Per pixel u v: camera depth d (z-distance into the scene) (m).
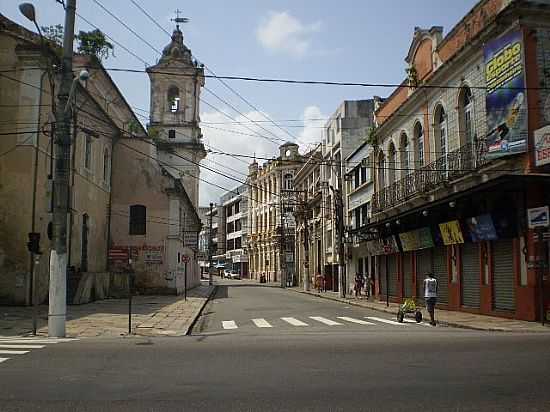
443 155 25.17
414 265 28.61
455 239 22.88
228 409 6.68
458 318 20.34
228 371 9.01
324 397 7.24
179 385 7.97
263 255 84.12
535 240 17.80
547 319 17.83
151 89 54.94
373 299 34.72
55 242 15.23
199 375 8.69
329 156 48.91
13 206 23.67
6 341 13.42
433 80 25.28
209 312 26.72
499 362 9.74
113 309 24.61
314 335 15.12
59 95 15.73
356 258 40.91
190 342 13.26
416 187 26.28
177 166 54.34
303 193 60.97
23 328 16.53
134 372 8.95
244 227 97.69
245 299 37.06
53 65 24.53
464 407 6.73
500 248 20.38
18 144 23.91
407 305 20.33
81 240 30.08
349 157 41.88
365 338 13.85
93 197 32.50
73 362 9.94
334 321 20.91
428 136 26.44
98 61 29.94
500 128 19.52
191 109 55.00
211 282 64.94
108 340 14.00
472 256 22.55
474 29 22.34
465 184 21.80
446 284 24.97
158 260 36.78
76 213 28.86
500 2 20.23
